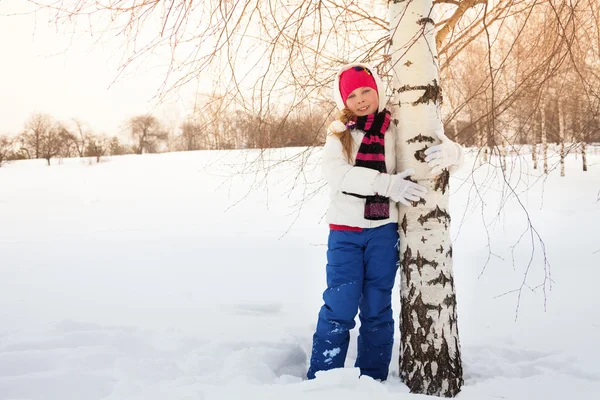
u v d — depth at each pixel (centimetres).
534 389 239
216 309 423
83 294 496
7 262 753
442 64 355
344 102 280
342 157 268
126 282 577
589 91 306
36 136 4769
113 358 262
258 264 711
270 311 431
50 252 872
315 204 1595
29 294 496
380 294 265
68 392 219
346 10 293
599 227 930
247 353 276
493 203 1384
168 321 368
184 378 233
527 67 315
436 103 262
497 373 272
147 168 2956
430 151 247
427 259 249
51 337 294
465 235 949
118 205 1898
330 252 270
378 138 264
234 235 1091
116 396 210
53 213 1722
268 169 338
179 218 1516
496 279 550
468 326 374
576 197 1426
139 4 236
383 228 263
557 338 332
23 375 228
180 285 556
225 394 202
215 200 1889
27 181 2731
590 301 427
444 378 241
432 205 252
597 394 230
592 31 301
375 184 249
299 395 192
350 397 188
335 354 259
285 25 264
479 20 300
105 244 980
